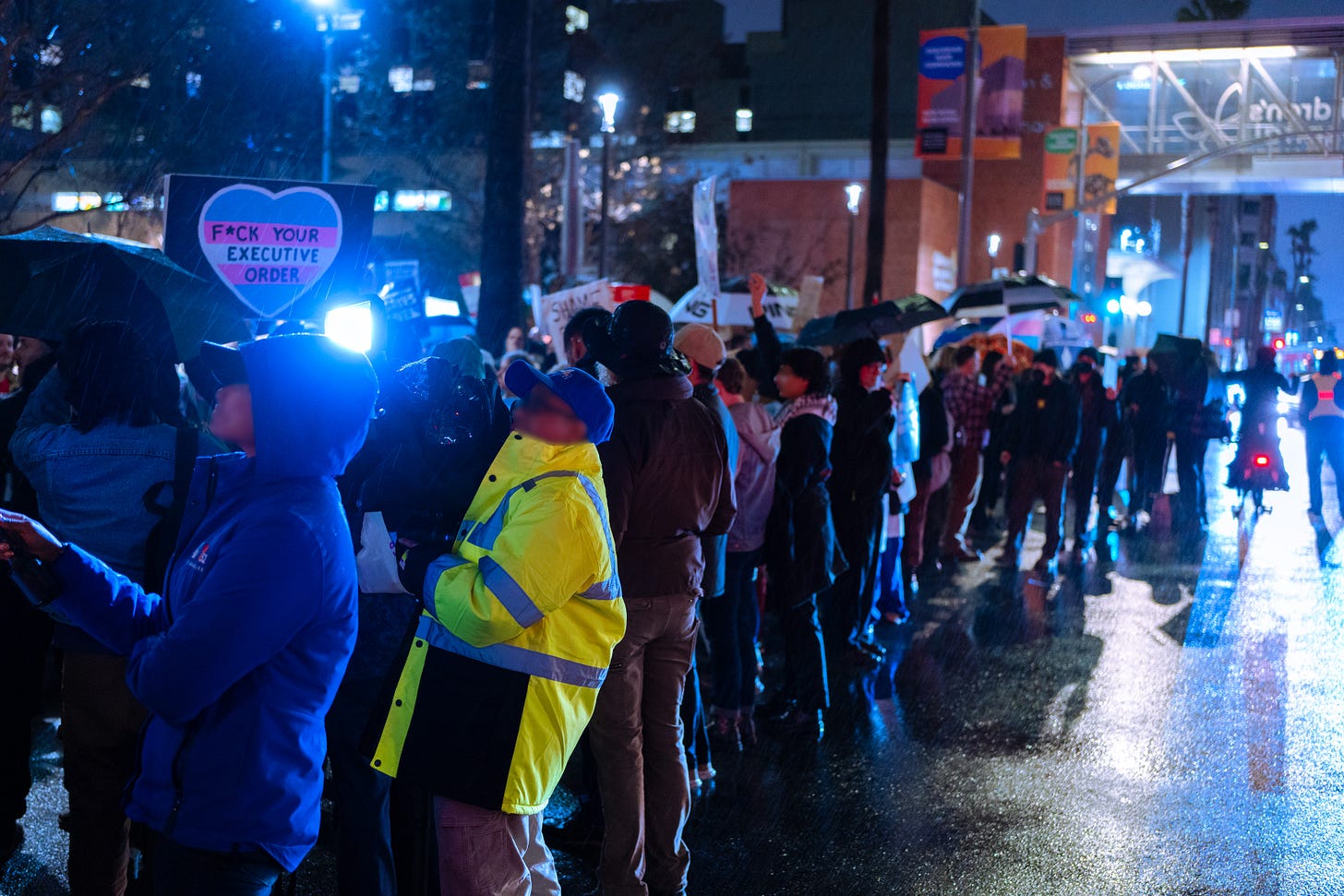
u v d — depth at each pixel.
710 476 4.36
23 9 8.69
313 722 2.78
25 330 4.51
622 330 4.32
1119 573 11.88
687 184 39.03
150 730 2.77
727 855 5.03
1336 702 7.42
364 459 3.65
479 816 3.18
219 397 2.79
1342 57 44.97
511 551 3.07
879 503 8.20
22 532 2.84
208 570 2.69
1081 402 11.89
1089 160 46.31
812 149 52.34
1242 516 15.95
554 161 35.44
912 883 4.79
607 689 4.20
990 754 6.39
